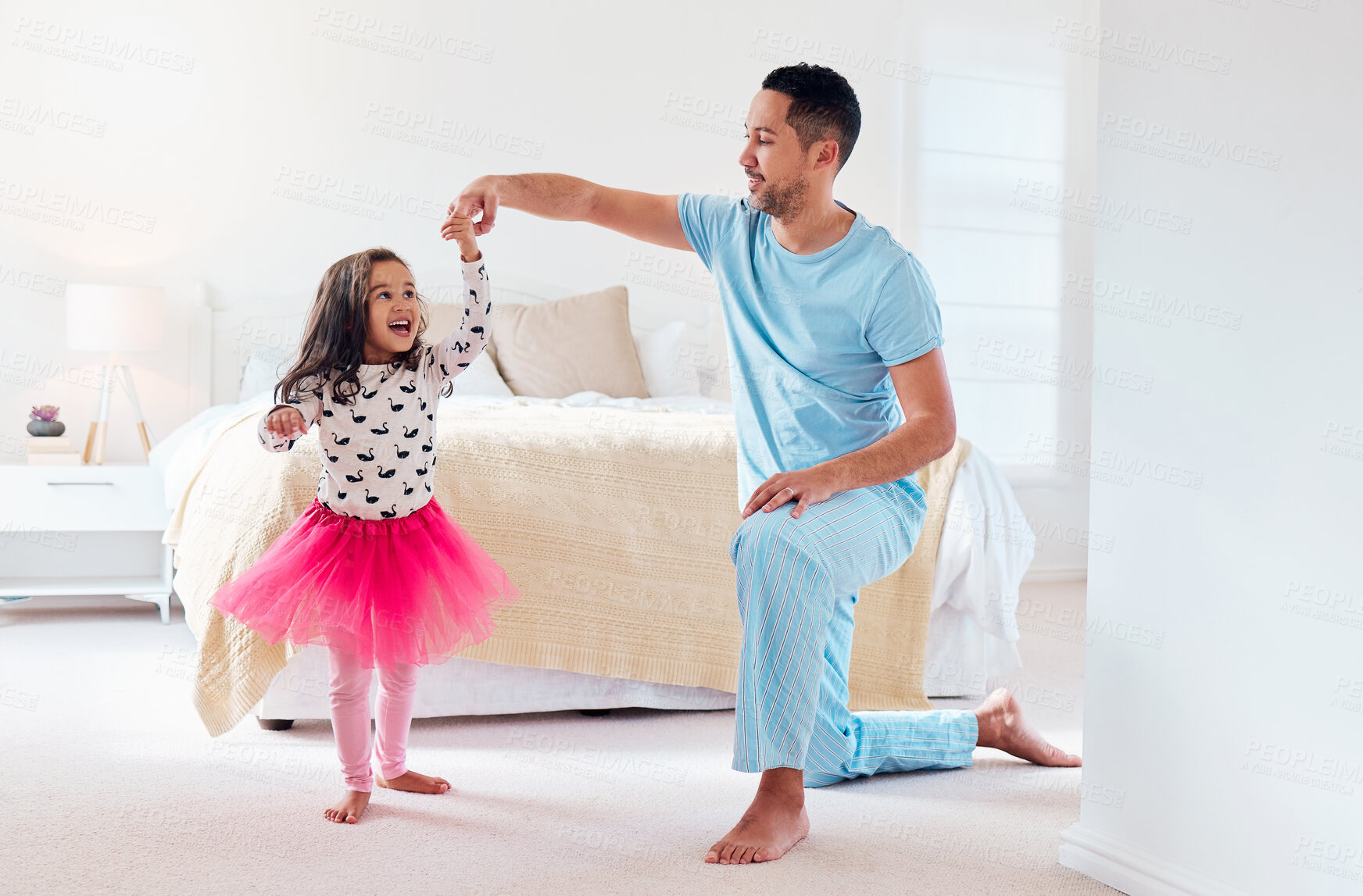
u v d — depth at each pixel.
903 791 2.01
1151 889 1.49
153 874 1.54
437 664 1.95
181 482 2.94
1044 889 1.55
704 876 1.57
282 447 1.75
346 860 1.61
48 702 2.49
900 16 4.83
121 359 4.03
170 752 2.13
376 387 1.81
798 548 1.62
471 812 1.84
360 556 1.78
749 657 1.65
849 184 4.81
